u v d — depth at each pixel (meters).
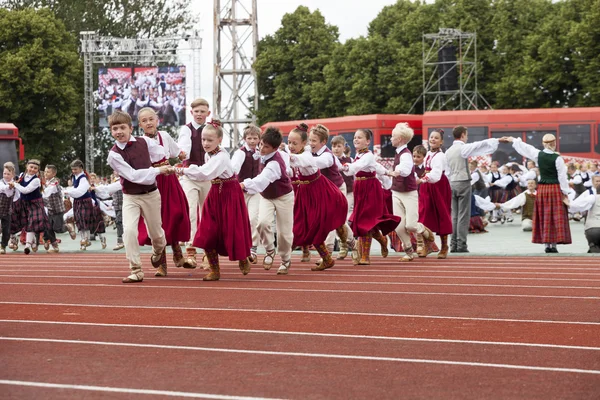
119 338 6.86
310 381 5.37
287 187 12.01
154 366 5.80
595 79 43.41
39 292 10.21
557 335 6.95
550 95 45.81
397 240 16.98
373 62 49.22
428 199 14.80
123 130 10.83
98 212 20.62
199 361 5.96
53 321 7.77
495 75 47.53
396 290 10.05
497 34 47.59
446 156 16.25
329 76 50.50
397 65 48.81
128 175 10.78
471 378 5.44
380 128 35.88
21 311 8.45
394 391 5.12
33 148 54.00
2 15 54.44
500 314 8.09
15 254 19.39
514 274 11.98
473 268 12.97
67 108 54.81
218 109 50.06
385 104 49.53
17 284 11.30
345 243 14.59
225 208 11.23
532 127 35.28
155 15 67.81
